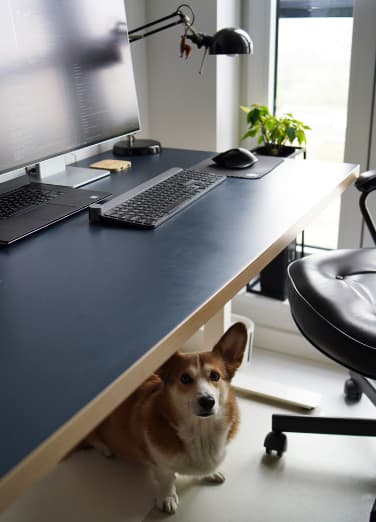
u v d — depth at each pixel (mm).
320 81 2205
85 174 1628
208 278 1027
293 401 1947
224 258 1108
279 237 1207
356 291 1429
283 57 2248
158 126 2293
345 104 2186
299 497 1610
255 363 2225
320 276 1468
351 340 1256
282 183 1567
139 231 1253
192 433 1415
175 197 1412
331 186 1536
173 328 872
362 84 2062
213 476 1664
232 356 1403
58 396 726
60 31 1479
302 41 2188
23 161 1410
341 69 2148
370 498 1601
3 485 607
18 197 1422
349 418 1686
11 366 786
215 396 1314
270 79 2254
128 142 1890
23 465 626
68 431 682
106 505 1598
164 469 1486
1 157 1354
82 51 1551
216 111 2156
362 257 1593
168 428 1421
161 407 1410
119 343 835
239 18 2191
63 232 1253
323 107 2230
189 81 2160
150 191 1446
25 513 1562
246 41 1713
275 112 2338
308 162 1778
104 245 1182
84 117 1581
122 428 1600
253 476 1686
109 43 1640
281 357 2262
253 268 1104
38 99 1436
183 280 1021
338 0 2066
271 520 1539
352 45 2033
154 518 1554
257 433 1850
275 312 2254
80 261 1108
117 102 1694
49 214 1320
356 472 1689
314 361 2230
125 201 1376
